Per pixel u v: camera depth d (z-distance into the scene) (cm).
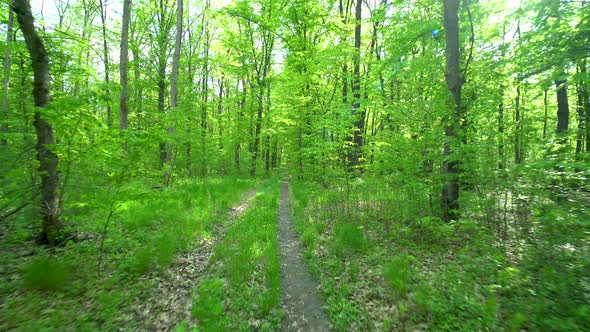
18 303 321
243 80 2027
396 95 869
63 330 282
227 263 468
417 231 594
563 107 1003
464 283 371
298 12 1336
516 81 603
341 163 834
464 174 596
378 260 481
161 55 1570
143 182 697
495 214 639
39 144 464
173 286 399
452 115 610
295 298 390
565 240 325
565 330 256
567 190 415
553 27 466
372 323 322
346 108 876
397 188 687
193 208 780
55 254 452
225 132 1928
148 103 1537
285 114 1368
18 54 636
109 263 443
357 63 1187
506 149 660
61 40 661
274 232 639
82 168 448
